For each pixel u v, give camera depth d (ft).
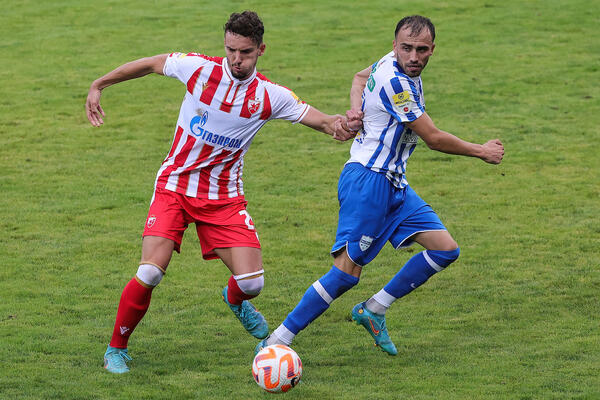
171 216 63.67
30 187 112.37
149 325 73.20
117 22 202.80
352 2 221.05
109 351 63.77
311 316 64.28
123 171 119.55
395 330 72.59
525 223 100.78
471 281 84.12
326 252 92.73
